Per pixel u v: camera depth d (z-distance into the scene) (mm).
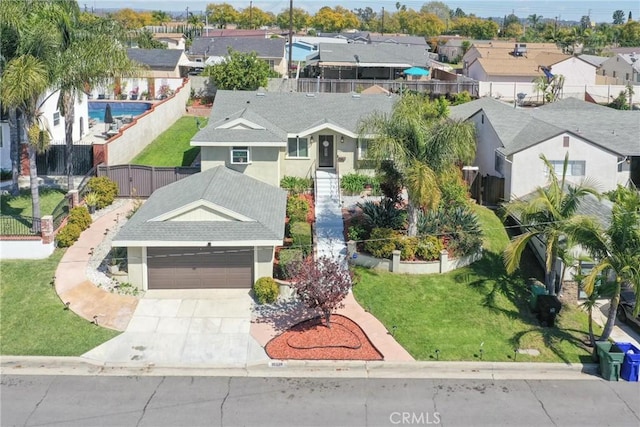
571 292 27406
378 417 19766
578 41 131375
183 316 25531
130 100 60438
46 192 36375
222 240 26641
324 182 37281
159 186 37438
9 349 23109
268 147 35531
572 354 23750
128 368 22312
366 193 37062
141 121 45469
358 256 29516
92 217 34219
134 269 27297
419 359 23109
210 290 27672
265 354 23156
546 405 20656
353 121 38969
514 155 35750
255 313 25906
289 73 67875
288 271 26703
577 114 44688
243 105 41312
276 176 36031
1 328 24281
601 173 36094
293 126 38344
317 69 77688
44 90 29953
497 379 22188
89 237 31594
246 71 59562
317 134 37969
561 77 72500
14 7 29828
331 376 22109
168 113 52750
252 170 35906
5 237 29016
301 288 24203
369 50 76375
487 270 29516
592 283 22188
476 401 20781
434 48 137875
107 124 50875
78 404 20172
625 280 23297
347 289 24656
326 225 32625
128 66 33281
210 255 27469
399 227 31125
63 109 34625
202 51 78875
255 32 113875
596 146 35750
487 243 31781
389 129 28984
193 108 59688
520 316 26203
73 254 29734
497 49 89188
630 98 73062
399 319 25594
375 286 27844
